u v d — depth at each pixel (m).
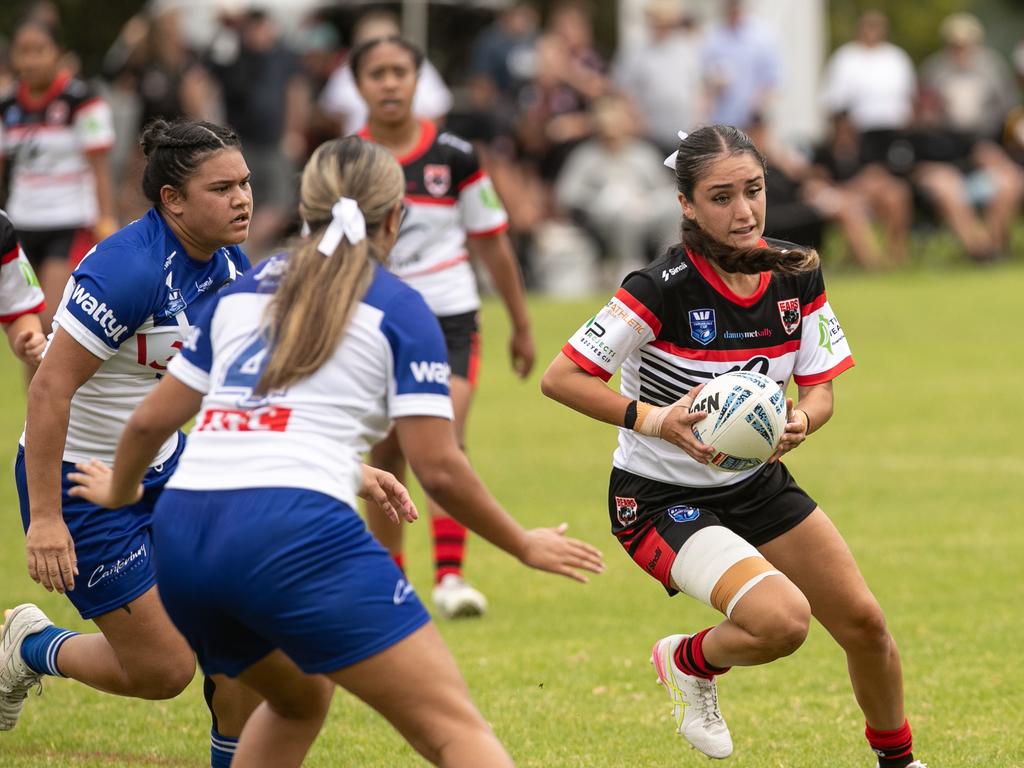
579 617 24.52
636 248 64.94
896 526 29.62
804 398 16.81
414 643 12.65
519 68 69.19
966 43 74.81
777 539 16.48
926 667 21.19
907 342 53.28
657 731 18.98
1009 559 26.97
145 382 16.83
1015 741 18.16
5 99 37.25
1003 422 40.00
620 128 64.38
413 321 13.15
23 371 51.91
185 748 18.45
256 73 61.19
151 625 16.91
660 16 67.81
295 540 12.52
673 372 16.44
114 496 14.11
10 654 17.81
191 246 16.36
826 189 68.12
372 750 18.33
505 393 46.62
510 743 18.50
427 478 13.17
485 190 26.52
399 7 75.81
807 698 20.23
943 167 71.38
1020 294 62.88
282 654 13.37
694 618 24.38
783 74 77.75
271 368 12.92
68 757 18.03
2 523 31.27
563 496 32.88
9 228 18.64
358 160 13.51
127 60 61.44
